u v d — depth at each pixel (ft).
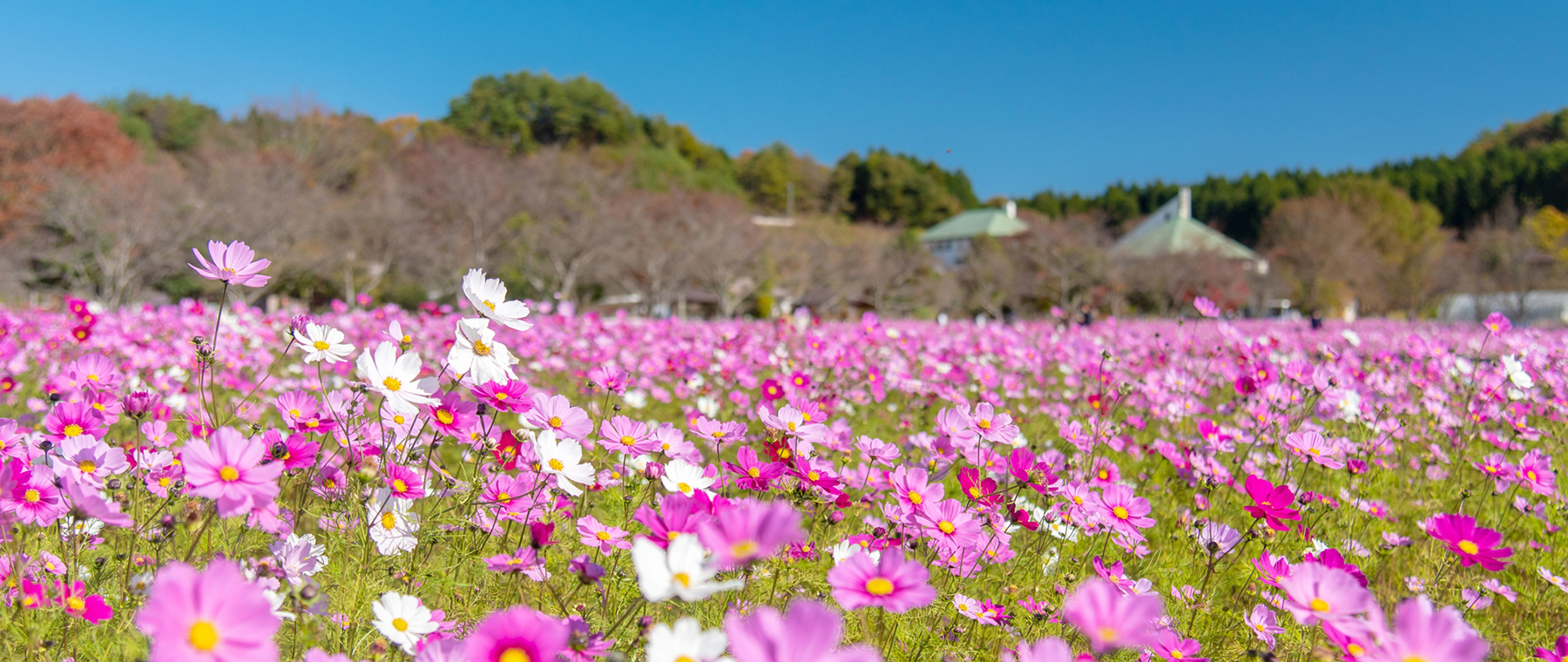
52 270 82.12
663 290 117.29
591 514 7.32
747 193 256.32
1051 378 19.53
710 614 5.55
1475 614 8.07
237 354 16.12
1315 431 9.08
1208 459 9.96
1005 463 7.80
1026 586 7.02
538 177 118.11
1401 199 165.07
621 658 3.75
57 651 4.71
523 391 5.57
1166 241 169.58
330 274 94.99
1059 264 137.49
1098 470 9.83
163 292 85.46
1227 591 8.12
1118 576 6.38
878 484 7.50
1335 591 3.70
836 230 231.09
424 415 5.52
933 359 18.43
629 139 237.25
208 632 2.78
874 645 5.59
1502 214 130.00
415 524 5.57
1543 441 13.28
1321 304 145.89
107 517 4.22
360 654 4.59
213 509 4.83
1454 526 5.35
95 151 97.14
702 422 6.50
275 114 129.29
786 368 14.84
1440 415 13.33
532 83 220.43
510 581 5.57
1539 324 80.53
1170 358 18.97
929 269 143.43
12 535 5.19
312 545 5.32
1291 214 157.28
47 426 5.78
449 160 116.67
